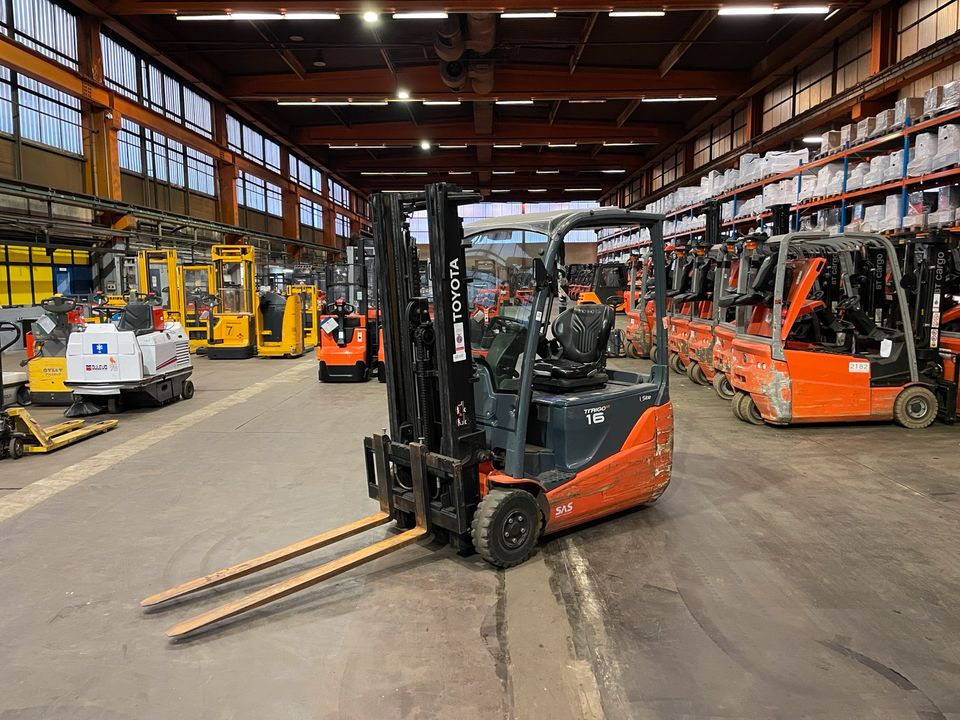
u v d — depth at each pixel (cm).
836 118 1326
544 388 390
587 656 259
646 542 375
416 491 345
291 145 2502
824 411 651
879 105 1176
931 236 659
